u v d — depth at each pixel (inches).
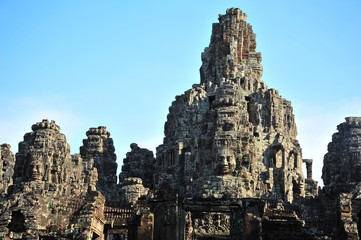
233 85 4813.0
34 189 3794.3
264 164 4670.3
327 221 4205.2
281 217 2770.7
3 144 4808.1
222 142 4328.3
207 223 3206.2
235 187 4153.5
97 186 4980.3
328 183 4849.9
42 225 3528.5
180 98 4970.5
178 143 4753.9
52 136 4015.8
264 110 4874.5
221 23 5369.1
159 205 2596.0
